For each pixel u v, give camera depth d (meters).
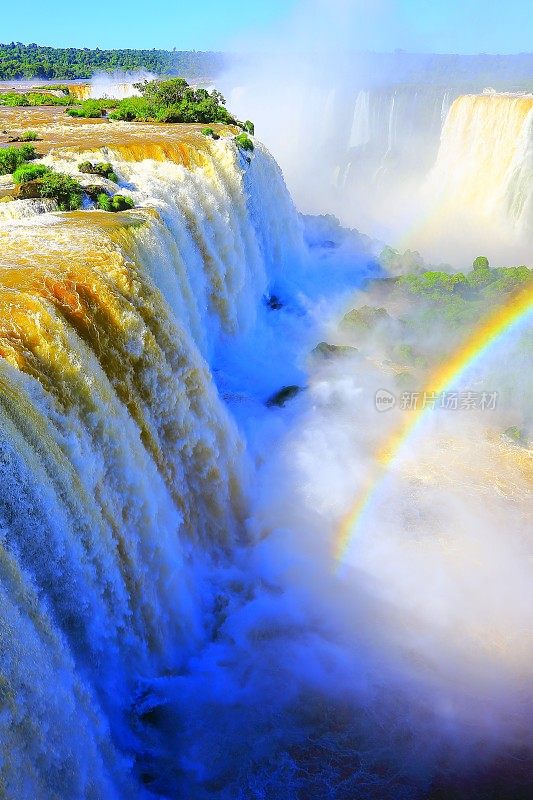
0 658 13.67
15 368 17.92
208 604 24.38
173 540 22.70
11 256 24.42
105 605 18.80
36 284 21.58
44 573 16.50
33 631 15.20
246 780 18.94
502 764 19.59
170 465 24.16
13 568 15.09
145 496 21.16
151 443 23.03
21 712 13.86
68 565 17.20
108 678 18.94
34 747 14.12
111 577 19.08
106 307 22.47
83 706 16.58
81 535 17.94
